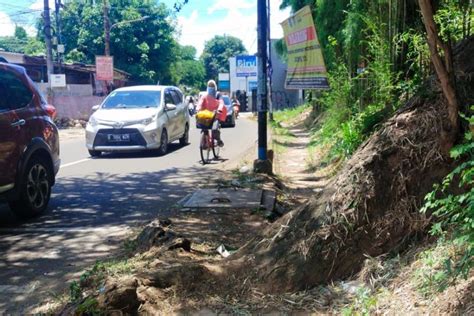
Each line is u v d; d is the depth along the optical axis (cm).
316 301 383
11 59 2936
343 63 1244
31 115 742
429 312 322
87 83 3625
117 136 1359
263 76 977
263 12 956
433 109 419
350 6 1180
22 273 523
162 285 410
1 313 430
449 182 379
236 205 728
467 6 512
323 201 427
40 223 712
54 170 795
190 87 8812
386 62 875
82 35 4588
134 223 701
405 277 366
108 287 388
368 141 443
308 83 916
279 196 817
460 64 432
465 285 323
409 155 412
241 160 1270
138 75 4734
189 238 574
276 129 2206
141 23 4788
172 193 902
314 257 405
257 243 445
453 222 362
